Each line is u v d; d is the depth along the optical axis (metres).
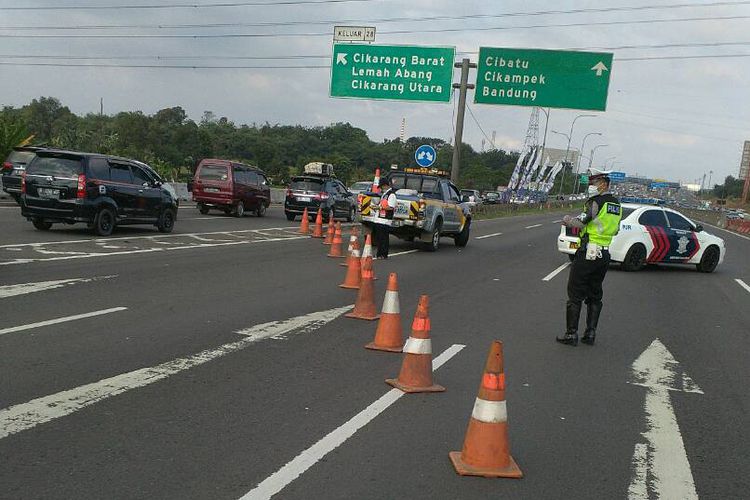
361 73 28.72
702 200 161.88
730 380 7.16
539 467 4.59
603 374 7.09
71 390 5.44
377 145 106.88
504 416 4.45
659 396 6.40
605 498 4.16
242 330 7.87
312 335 7.88
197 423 4.94
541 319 9.89
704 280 16.22
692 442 5.23
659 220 17.34
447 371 6.78
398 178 20.28
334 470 4.29
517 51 27.52
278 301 9.79
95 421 4.85
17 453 4.25
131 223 17.33
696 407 6.13
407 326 8.84
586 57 27.05
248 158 99.88
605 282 14.65
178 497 3.80
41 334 7.07
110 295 9.34
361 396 5.79
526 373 6.95
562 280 14.34
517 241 25.31
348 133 113.19
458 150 28.39
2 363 6.02
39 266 11.27
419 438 4.92
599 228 8.18
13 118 32.31
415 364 6.07
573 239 17.22
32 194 15.59
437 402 5.77
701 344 8.92
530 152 84.06
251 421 5.05
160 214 18.30
